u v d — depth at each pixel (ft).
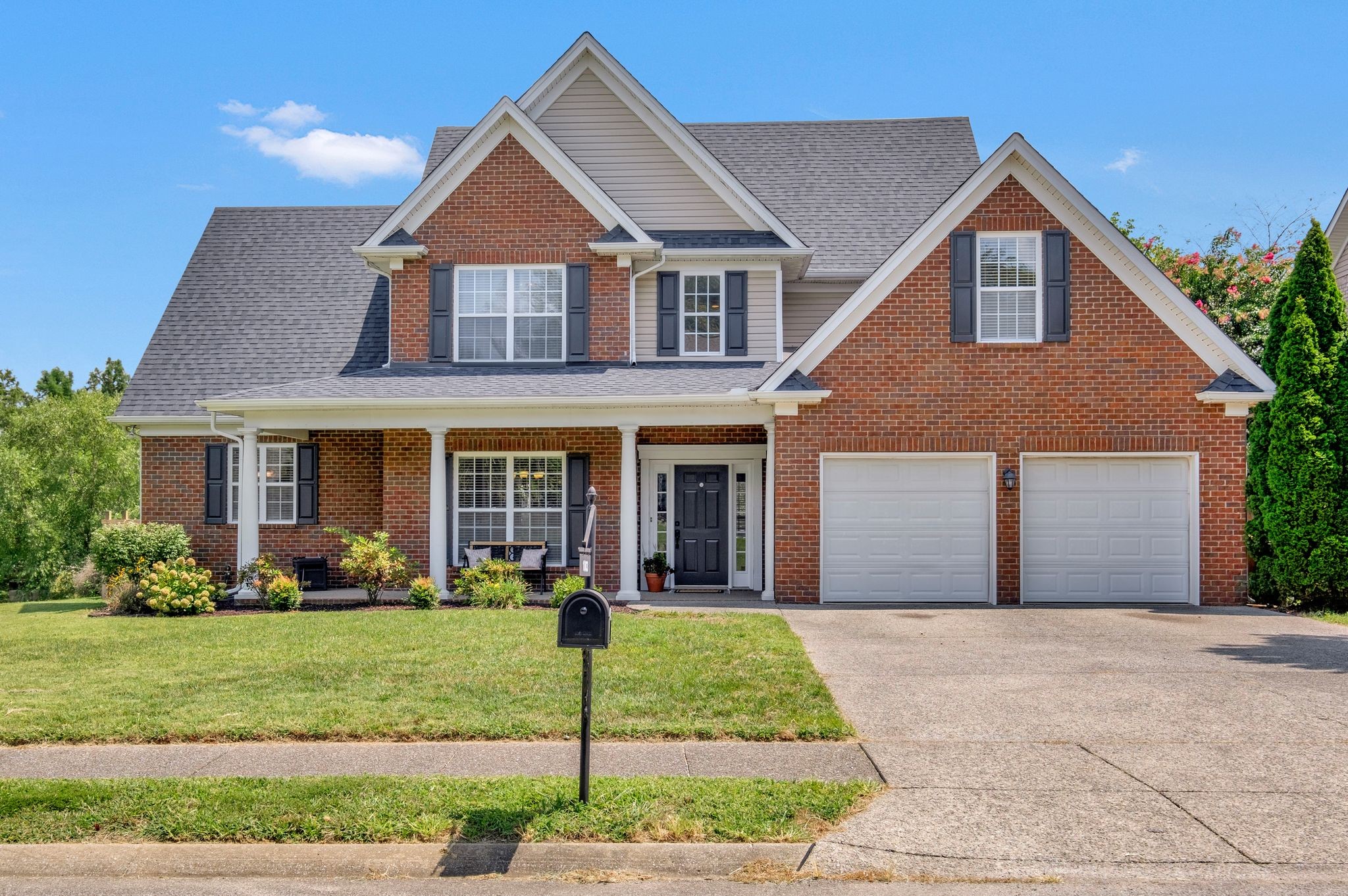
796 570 51.70
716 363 59.36
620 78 62.13
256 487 53.62
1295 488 49.34
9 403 169.99
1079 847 18.25
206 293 69.41
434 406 51.78
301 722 26.14
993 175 51.57
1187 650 37.35
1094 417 51.11
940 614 47.16
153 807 20.10
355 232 74.02
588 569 20.56
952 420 51.52
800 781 21.62
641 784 21.21
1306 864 17.49
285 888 17.39
